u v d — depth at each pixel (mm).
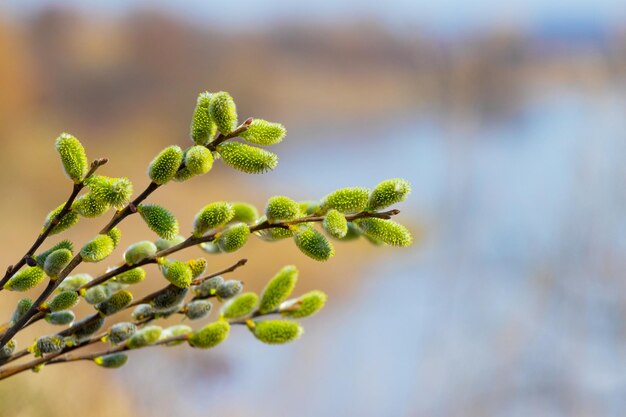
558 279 2863
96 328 916
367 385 3012
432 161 8422
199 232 900
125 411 2086
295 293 4973
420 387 2748
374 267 5480
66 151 875
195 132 891
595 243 2828
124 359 926
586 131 3070
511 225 3637
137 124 10227
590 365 2570
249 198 7301
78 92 10984
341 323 4215
